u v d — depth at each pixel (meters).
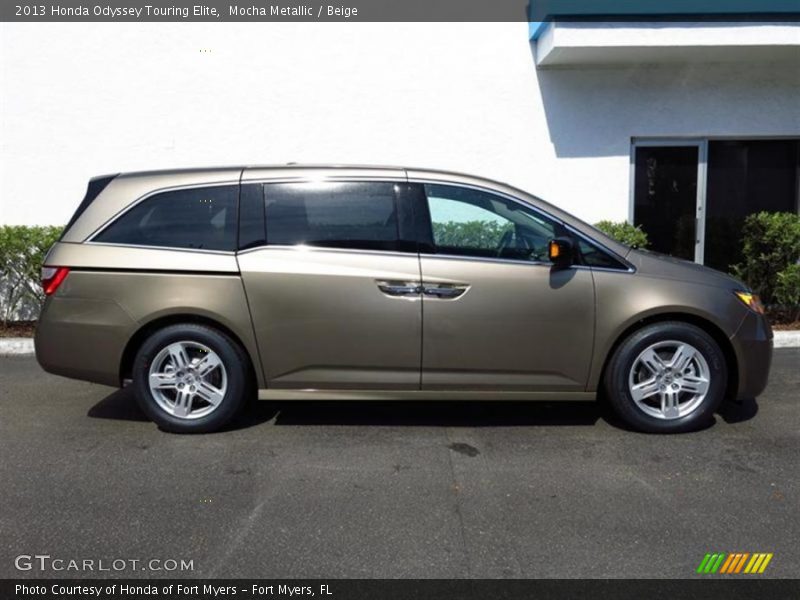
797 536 3.34
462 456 4.34
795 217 7.95
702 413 4.62
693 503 3.68
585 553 3.20
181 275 4.55
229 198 4.66
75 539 3.35
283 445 4.53
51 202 8.50
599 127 8.55
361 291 4.49
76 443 4.59
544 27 7.88
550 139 8.56
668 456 4.31
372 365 4.57
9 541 3.33
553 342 4.54
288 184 4.67
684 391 4.65
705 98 8.51
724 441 4.55
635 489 3.85
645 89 8.48
